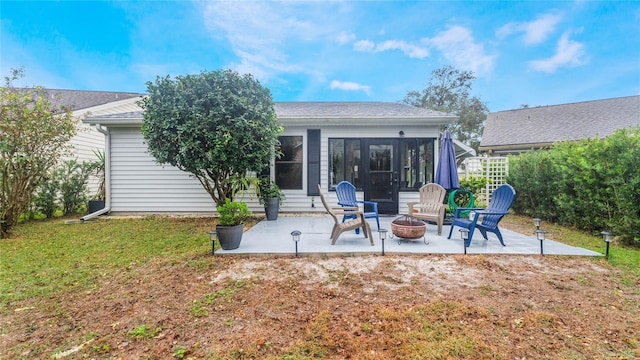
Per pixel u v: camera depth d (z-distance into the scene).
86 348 2.10
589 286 3.05
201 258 4.03
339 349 2.07
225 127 5.57
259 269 3.61
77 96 12.12
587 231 5.73
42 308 2.69
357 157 7.78
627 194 4.70
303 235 5.18
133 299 2.85
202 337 2.22
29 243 4.99
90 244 4.89
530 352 2.02
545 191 6.98
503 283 3.13
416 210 5.93
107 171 7.70
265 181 7.19
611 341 2.14
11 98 5.48
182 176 7.81
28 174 5.90
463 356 1.98
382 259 3.92
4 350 2.09
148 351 2.06
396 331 2.27
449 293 2.91
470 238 4.36
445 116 7.29
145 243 4.91
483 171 8.79
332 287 3.08
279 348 2.09
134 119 7.30
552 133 12.75
